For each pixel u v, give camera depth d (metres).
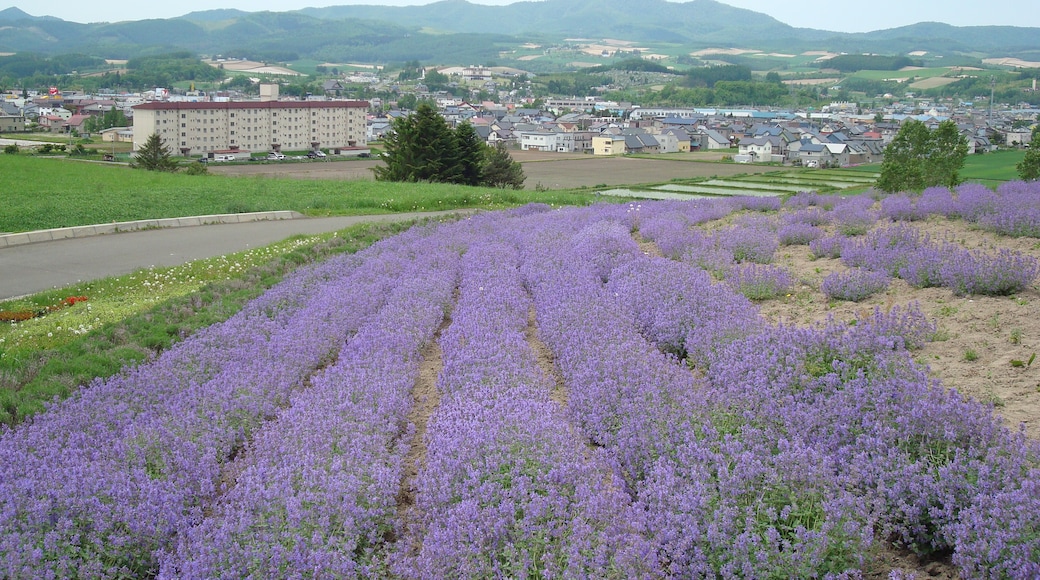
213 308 15.12
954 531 6.02
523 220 25.16
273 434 8.81
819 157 106.75
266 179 48.84
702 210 24.28
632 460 7.71
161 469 8.20
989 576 5.60
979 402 7.66
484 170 59.69
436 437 8.30
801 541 5.89
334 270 18.16
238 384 10.35
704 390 8.95
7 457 8.34
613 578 6.02
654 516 6.64
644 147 129.50
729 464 7.05
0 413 9.85
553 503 6.82
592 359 10.18
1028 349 9.09
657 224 21.17
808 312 12.00
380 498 7.38
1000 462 6.37
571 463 7.40
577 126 155.50
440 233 23.34
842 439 7.37
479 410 8.84
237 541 6.67
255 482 7.52
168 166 67.19
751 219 21.19
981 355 9.15
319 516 6.94
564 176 77.00
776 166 92.56
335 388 10.13
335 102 129.75
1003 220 16.20
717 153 122.88
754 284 13.26
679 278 13.80
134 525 7.00
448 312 15.08
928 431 7.02
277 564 6.32
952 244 14.88
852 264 14.66
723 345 10.06
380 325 12.94
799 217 20.39
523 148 139.38
